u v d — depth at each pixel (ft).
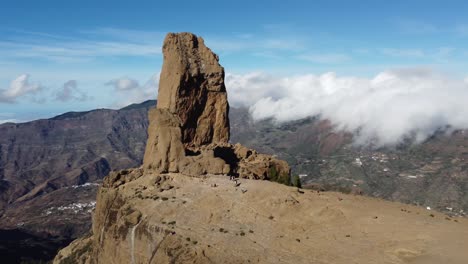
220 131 369.50
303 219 211.41
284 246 189.37
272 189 250.98
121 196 284.61
